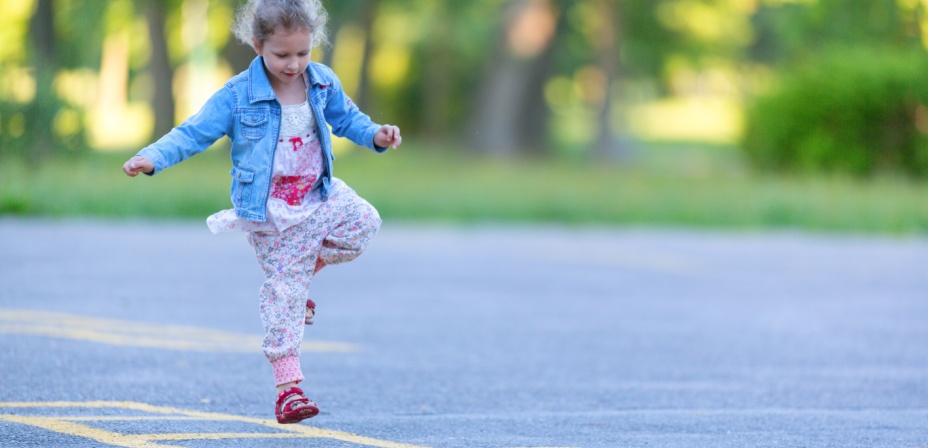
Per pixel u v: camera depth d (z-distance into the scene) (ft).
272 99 44.60
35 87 193.88
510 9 351.87
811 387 58.75
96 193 161.38
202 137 44.01
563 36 396.16
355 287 97.45
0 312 75.66
